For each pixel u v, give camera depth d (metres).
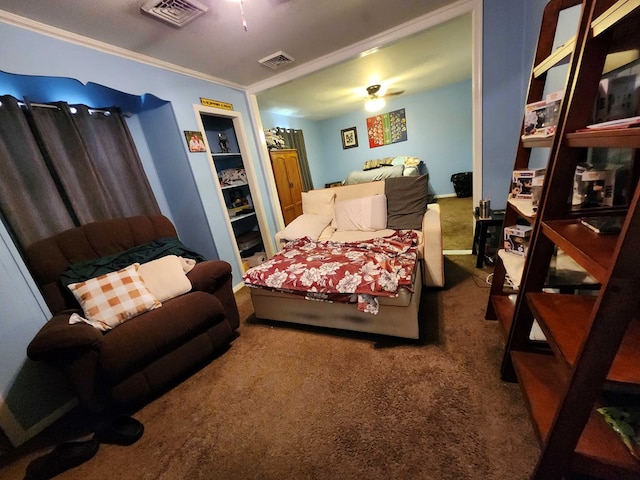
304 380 1.46
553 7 1.11
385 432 1.11
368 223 2.49
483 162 2.30
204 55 2.22
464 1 1.98
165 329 1.44
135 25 1.70
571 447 0.74
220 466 1.10
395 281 1.48
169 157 2.55
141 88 2.12
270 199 3.52
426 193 2.46
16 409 1.40
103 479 1.13
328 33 2.16
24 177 1.65
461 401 1.18
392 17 2.07
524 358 1.13
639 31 0.69
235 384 1.52
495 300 1.57
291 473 1.03
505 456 0.95
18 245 1.61
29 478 1.19
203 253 2.81
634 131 0.53
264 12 1.74
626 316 0.57
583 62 0.75
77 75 1.75
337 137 6.44
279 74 2.88
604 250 0.67
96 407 1.31
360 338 1.73
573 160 0.86
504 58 2.03
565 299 0.98
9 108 1.59
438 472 0.94
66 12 1.50
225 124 3.23
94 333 1.29
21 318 1.43
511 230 1.42
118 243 1.95
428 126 5.56
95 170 2.00
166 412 1.41
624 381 0.64
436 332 1.65
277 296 1.91
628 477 0.71
